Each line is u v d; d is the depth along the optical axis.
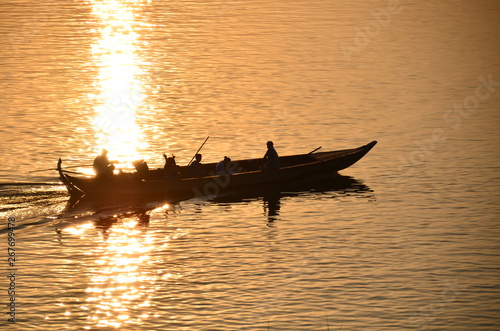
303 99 120.94
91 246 67.44
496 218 73.19
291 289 58.50
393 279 60.19
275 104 118.06
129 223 73.62
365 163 92.62
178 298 57.09
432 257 64.31
